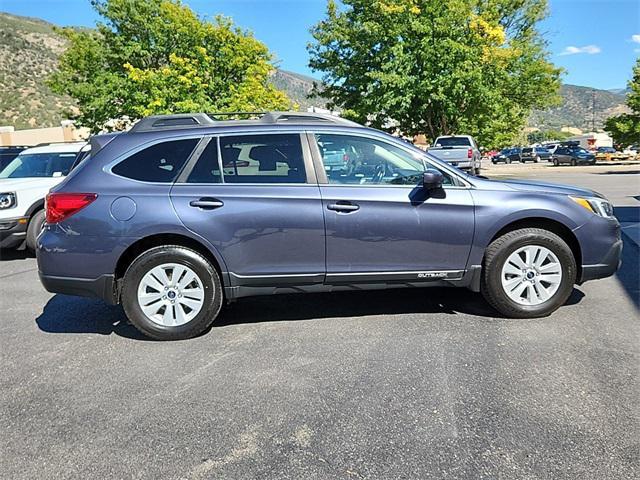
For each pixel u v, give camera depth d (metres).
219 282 4.31
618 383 3.30
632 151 50.09
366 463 2.56
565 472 2.45
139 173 4.26
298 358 3.84
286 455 2.65
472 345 3.98
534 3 31.30
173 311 4.28
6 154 11.73
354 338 4.21
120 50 24.58
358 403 3.14
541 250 4.47
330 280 4.38
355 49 27.19
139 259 4.20
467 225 4.39
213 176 4.28
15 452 2.73
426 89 24.48
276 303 5.22
